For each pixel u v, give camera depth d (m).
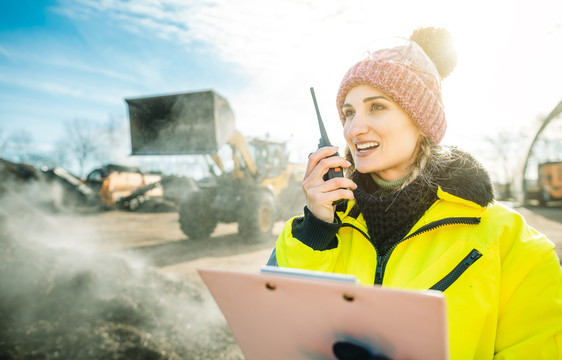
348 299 0.48
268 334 0.61
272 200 7.36
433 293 0.44
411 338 0.47
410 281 0.78
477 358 0.74
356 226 0.93
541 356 0.69
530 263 0.75
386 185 0.95
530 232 0.80
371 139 0.87
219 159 7.14
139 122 7.17
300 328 0.56
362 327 0.50
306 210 0.89
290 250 0.87
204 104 6.62
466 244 0.77
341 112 1.01
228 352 2.35
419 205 0.84
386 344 0.50
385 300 0.45
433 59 1.03
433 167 0.85
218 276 0.57
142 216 12.76
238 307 0.60
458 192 0.78
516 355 0.71
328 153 0.89
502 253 0.78
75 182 15.02
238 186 7.30
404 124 0.86
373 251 0.90
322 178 0.88
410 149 0.87
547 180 17.09
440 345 0.46
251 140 8.23
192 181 8.42
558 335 0.69
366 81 0.86
